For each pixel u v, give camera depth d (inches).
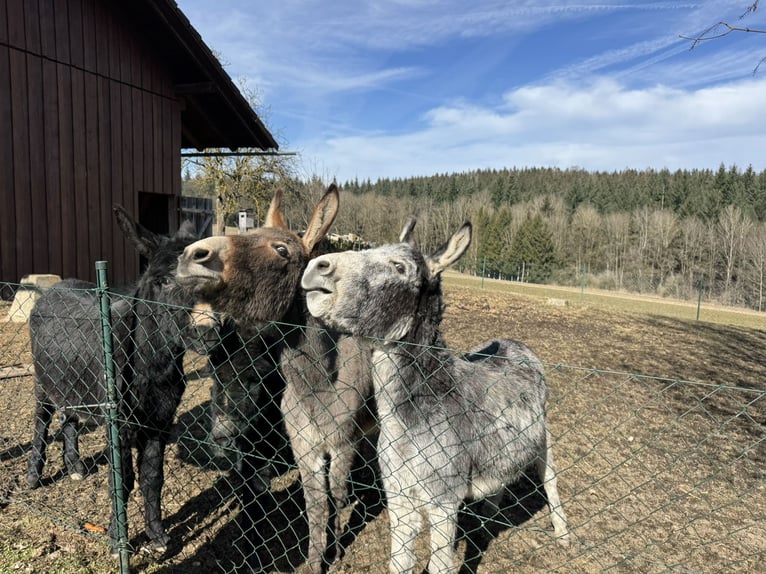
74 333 127.6
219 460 169.6
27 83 307.6
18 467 155.9
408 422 98.3
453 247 104.8
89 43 340.8
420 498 99.9
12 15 298.2
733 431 207.5
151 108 387.9
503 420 112.0
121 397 108.4
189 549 123.4
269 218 139.9
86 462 163.0
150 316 113.6
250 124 435.2
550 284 1707.7
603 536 133.3
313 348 113.7
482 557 124.4
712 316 797.2
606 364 333.4
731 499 152.6
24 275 311.6
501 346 145.6
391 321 96.3
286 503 149.9
